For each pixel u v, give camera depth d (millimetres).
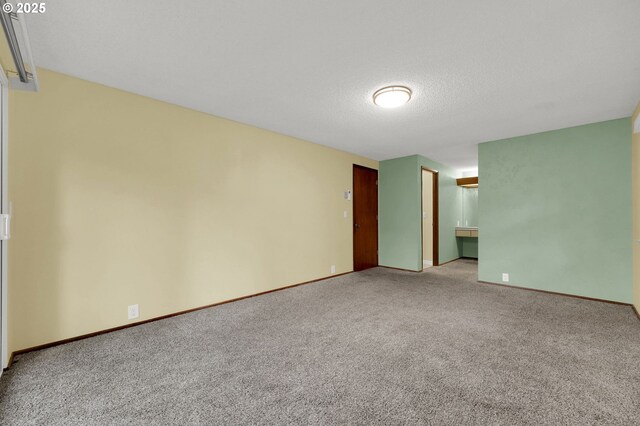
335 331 2594
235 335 2506
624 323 2748
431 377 1844
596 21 1739
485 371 1909
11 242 2115
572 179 3684
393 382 1791
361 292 3936
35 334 2209
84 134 2453
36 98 2238
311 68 2320
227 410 1545
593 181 3541
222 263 3398
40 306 2230
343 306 3320
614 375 1850
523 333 2523
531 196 4000
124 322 2646
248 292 3672
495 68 2297
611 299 3410
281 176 4094
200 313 3066
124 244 2654
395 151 5168
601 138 3490
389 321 2838
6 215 1856
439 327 2678
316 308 3248
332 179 4930
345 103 3004
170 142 2979
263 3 1616
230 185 3488
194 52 2102
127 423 1449
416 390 1708
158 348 2258
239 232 3578
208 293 3266
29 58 1531
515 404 1575
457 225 6941
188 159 3113
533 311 3117
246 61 2221
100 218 2523
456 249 6898
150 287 2814
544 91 2695
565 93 2734
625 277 3326
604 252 3461
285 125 3711
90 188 2475
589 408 1539
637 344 2293
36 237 2219
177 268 3012
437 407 1556
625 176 3334
